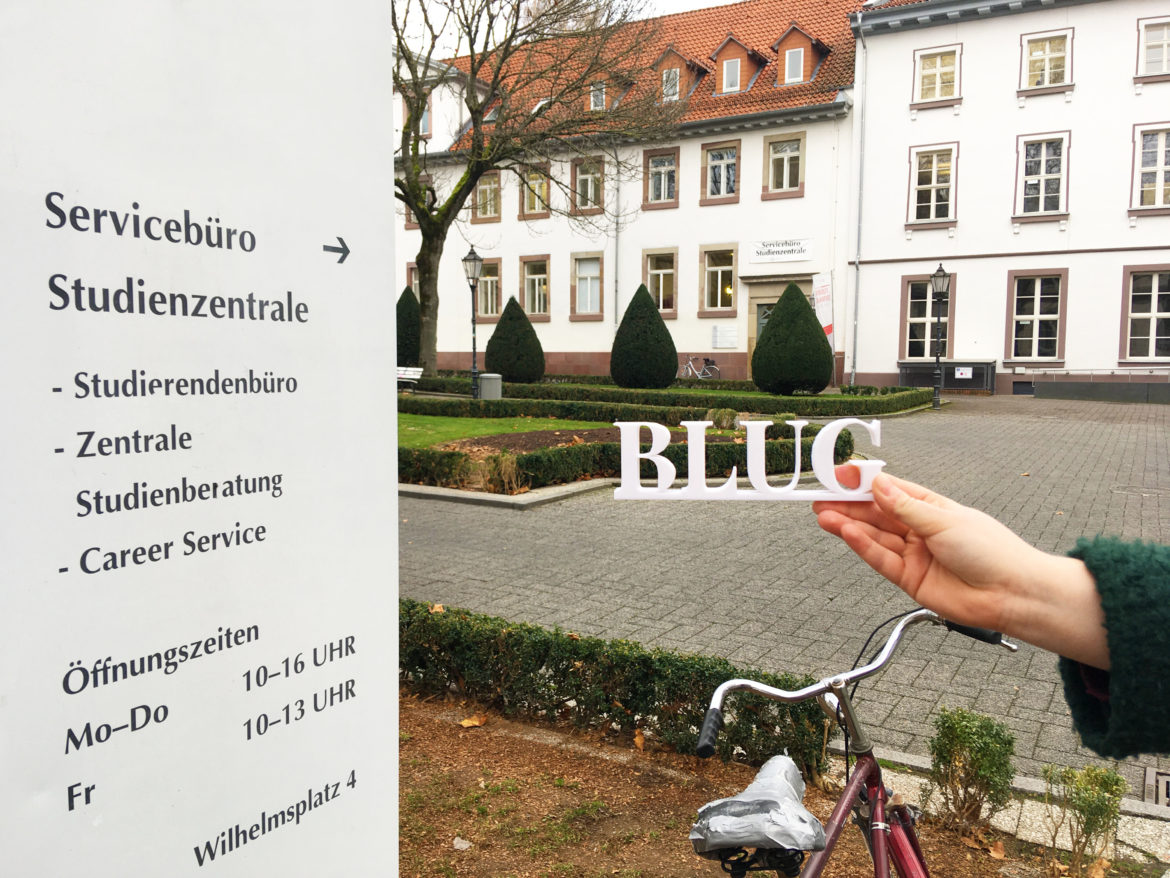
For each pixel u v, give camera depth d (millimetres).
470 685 4746
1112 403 25219
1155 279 25875
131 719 1324
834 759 4211
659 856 3236
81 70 1219
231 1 1417
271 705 1553
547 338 34500
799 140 29688
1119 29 25688
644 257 32562
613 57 21594
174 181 1344
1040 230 26844
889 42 28250
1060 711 5023
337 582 1671
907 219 28344
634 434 1319
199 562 1411
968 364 27562
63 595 1229
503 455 11820
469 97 23078
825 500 1257
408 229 37250
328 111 1609
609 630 6469
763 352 24453
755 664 5773
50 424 1203
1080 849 3189
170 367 1352
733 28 33281
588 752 4137
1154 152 25672
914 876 2004
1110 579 940
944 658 5898
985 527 1060
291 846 1601
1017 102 26859
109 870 1302
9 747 1178
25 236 1167
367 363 1720
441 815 3523
